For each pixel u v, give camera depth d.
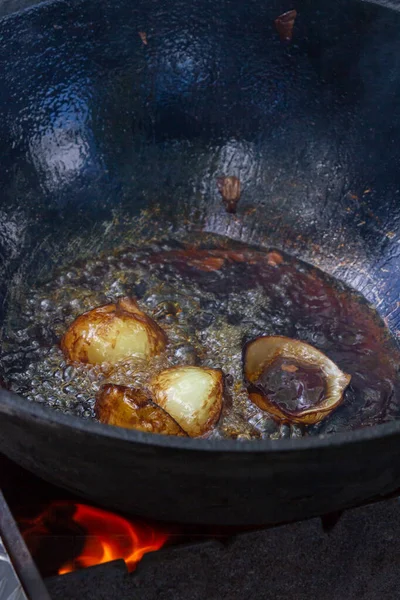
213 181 0.89
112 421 0.68
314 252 0.87
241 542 0.69
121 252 0.86
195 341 0.79
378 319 0.82
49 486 0.69
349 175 0.86
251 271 0.86
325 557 0.70
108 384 0.69
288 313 0.82
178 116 0.87
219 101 0.87
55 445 0.59
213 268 0.86
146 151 0.88
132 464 0.58
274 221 0.88
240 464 0.58
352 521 0.70
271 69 0.85
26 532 0.68
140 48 0.84
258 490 0.60
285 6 0.81
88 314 0.75
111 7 0.81
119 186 0.87
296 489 0.60
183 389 0.70
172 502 0.61
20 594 0.60
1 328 0.79
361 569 0.70
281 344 0.77
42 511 0.69
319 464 0.58
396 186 0.83
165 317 0.81
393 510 0.71
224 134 0.88
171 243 0.88
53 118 0.83
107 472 0.60
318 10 0.80
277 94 0.86
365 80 0.81
